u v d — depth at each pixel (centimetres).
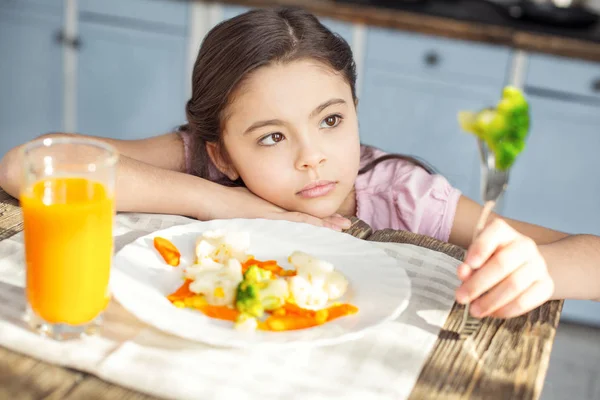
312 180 119
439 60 259
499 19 261
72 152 80
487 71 256
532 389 72
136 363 71
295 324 76
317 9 263
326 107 117
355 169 124
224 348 74
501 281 83
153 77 295
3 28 303
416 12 259
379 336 78
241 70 115
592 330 263
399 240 105
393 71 265
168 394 67
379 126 273
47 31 298
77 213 70
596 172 259
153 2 284
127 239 98
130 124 305
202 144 138
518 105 67
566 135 257
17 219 101
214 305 80
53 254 70
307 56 115
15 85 310
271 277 84
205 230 97
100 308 75
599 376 238
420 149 273
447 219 133
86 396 66
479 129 68
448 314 84
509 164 71
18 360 70
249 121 118
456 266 96
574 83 251
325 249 94
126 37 291
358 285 86
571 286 93
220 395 67
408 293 82
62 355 71
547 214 267
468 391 71
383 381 71
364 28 261
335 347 76
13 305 79
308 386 69
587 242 101
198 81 126
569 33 252
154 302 78
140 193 109
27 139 317
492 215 130
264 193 123
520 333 82
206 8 280
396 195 136
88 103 305
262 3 271
